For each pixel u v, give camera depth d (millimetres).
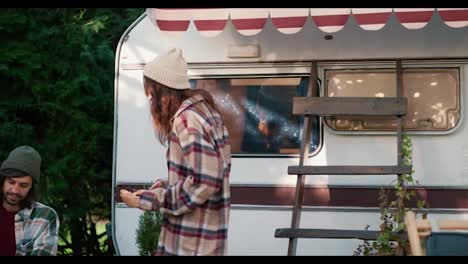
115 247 6016
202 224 3756
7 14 7547
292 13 5094
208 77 5996
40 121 7805
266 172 5863
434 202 5660
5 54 7465
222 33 5980
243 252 5840
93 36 8125
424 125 5711
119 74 6102
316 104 5465
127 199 3812
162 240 3832
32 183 3936
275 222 5816
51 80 7812
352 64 5816
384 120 5742
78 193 8016
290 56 5891
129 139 6062
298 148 5852
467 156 5652
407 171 5145
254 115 5930
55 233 3951
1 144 7488
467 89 5676
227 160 3902
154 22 5266
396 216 5230
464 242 4055
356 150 5770
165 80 3852
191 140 3715
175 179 3783
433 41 5730
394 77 5781
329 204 5750
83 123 7777
